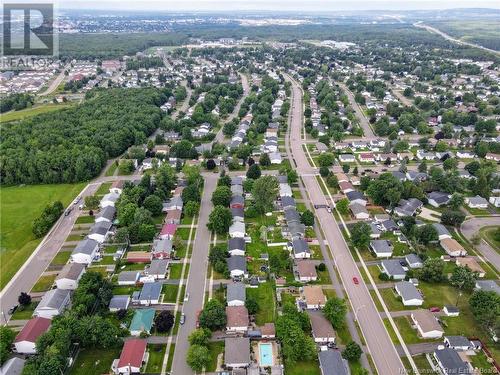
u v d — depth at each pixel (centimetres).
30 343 10512
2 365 10206
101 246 15138
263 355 10462
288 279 13512
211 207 18125
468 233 16262
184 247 15150
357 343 10969
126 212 16262
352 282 13375
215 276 13600
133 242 15462
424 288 13150
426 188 19162
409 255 14412
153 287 12738
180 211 17400
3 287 13188
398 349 10825
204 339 10719
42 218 16350
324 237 15875
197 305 12306
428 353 10675
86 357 10531
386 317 11912
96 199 17838
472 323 11731
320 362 10144
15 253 15012
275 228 16350
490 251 15150
